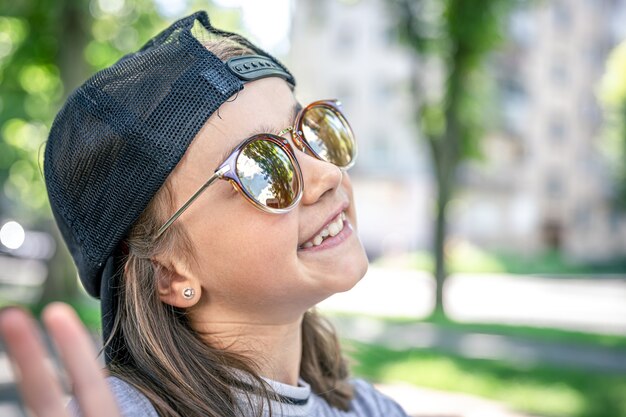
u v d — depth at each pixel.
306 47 31.20
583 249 33.25
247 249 1.17
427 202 31.73
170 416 1.13
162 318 1.23
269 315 1.26
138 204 1.18
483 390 6.78
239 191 1.15
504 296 19.45
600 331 12.55
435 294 14.02
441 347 9.48
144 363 1.19
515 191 32.97
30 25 12.04
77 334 0.75
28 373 0.69
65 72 11.58
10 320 0.69
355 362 1.86
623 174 29.48
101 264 1.26
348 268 1.25
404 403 6.28
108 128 1.18
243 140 1.17
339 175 1.25
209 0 11.78
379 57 31.83
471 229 32.66
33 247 21.91
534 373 7.50
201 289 1.24
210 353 1.23
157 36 1.34
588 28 33.47
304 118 1.29
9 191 21.94
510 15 13.40
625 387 6.84
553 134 33.41
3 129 13.16
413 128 14.80
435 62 14.20
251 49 1.34
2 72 12.73
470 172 31.78
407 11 13.12
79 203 1.24
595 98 33.28
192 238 1.19
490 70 14.10
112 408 0.76
